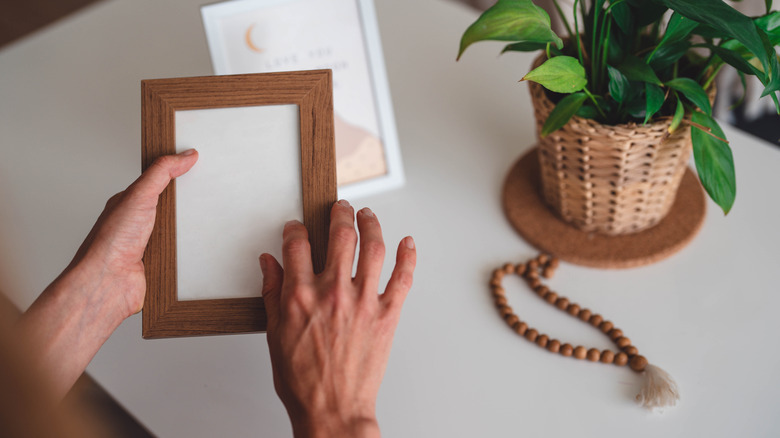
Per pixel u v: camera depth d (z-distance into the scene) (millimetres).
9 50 1142
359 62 884
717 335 781
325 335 646
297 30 869
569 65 711
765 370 755
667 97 768
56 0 2189
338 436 631
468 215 894
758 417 727
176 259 699
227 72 871
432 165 942
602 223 841
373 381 653
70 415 419
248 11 854
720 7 665
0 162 988
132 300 725
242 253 700
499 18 696
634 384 759
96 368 801
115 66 1097
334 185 703
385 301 669
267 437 750
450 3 1152
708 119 740
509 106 998
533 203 888
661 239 843
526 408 750
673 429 728
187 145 709
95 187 958
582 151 771
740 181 898
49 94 1068
